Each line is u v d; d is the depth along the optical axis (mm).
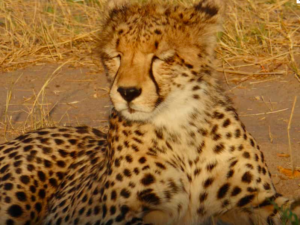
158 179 7723
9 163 8898
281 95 13734
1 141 11734
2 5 19078
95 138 9211
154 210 7750
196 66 7812
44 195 8844
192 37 7871
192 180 7941
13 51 16672
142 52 7582
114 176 7727
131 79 7473
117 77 7594
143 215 7707
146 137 7781
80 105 13656
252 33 16688
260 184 7879
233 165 7832
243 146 7895
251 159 7875
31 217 8758
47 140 9070
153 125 7773
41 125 12195
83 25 17797
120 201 7629
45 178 8844
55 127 9508
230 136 7887
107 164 8000
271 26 16938
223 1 8422
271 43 16109
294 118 12555
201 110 7855
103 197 7805
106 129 12211
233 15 17000
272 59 15445
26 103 13805
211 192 7922
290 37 16047
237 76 14883
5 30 17625
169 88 7703
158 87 7660
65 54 16734
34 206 8766
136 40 7602
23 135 9422
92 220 8000
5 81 15164
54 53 16641
